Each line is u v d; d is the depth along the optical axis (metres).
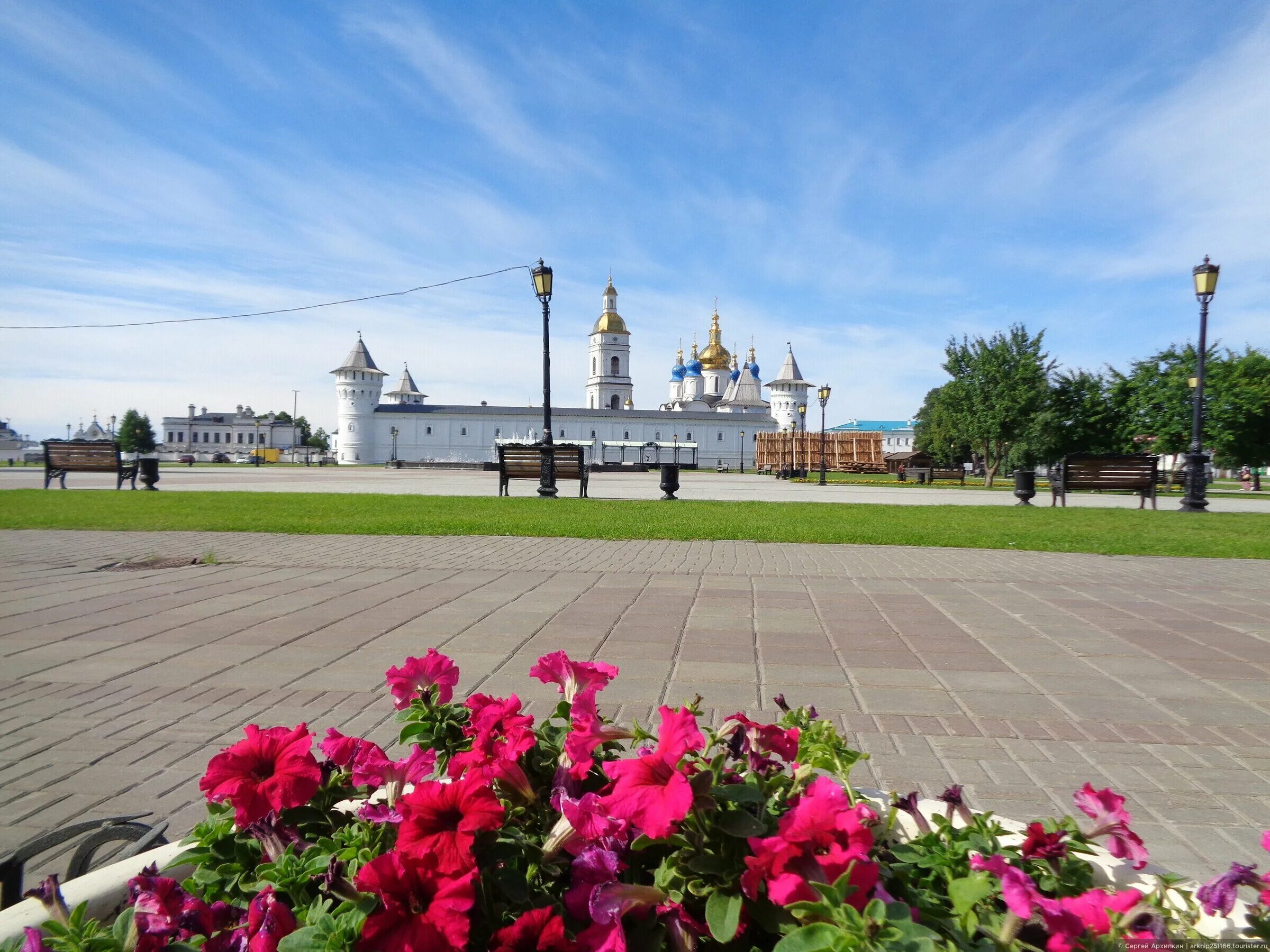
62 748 3.20
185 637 4.91
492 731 1.44
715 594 6.31
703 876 1.16
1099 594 6.48
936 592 6.48
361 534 10.09
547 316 17.52
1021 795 2.84
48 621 5.30
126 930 1.10
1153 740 3.38
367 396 89.62
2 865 1.49
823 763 1.42
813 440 59.72
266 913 1.16
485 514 12.82
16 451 118.56
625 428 90.88
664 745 1.20
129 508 13.80
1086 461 15.80
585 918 1.14
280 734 1.40
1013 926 1.10
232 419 134.62
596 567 7.61
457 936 1.00
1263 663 4.51
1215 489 34.62
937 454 70.31
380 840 1.28
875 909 0.99
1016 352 34.38
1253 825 2.65
